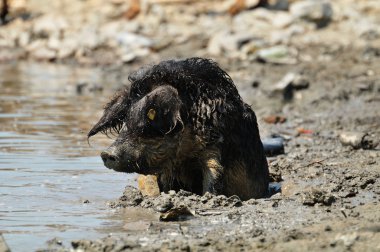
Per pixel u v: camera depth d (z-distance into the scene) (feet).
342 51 206.49
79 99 165.68
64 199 85.25
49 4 286.46
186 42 229.45
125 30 245.86
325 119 143.84
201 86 85.30
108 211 80.12
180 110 83.66
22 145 115.24
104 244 65.98
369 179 91.25
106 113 87.45
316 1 232.32
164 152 84.38
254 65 200.03
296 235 68.18
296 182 93.35
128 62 220.02
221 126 84.33
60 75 206.18
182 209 76.54
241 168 86.74
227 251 65.00
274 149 113.09
